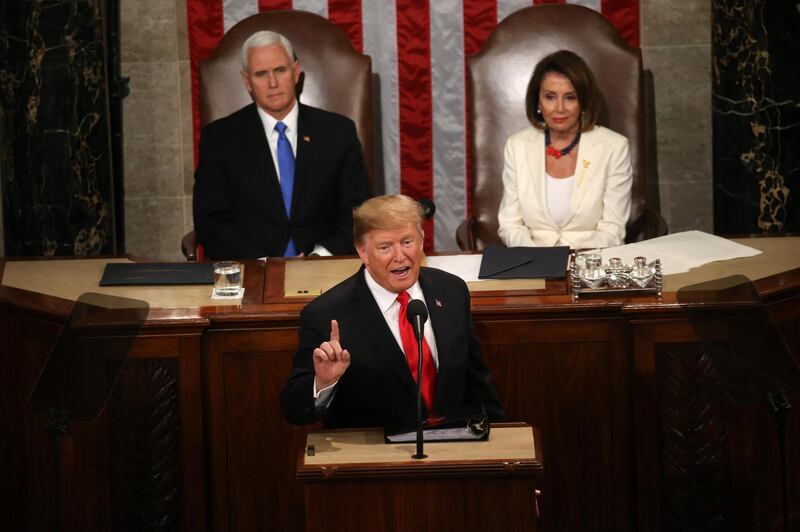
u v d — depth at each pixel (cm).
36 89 2111
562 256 1550
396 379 1216
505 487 1017
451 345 1229
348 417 1238
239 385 1407
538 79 1945
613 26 2059
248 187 1939
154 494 1404
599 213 1950
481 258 1585
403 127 2298
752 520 1416
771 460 1409
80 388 1158
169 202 2350
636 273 1425
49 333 1408
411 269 1196
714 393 1384
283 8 2247
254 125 1961
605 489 1444
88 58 2136
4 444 1439
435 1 2245
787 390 1109
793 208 2105
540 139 1972
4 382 1428
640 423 1404
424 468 1008
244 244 1912
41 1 2092
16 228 2150
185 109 2316
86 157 2158
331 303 1232
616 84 2042
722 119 2145
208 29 2250
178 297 1467
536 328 1416
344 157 1967
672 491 1413
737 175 2136
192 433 1395
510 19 2078
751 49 2077
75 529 1416
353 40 2261
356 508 1021
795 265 1522
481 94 2069
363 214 1191
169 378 1382
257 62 1919
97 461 1397
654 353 1388
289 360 1405
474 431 1075
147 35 2289
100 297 1266
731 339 1179
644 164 2038
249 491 1427
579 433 1437
